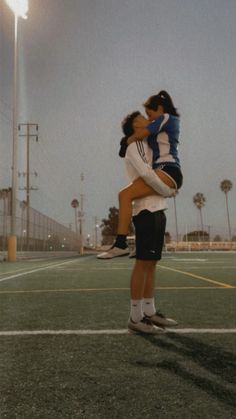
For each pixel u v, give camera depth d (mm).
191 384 1866
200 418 1504
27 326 3283
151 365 2164
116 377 1970
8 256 21516
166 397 1708
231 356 2334
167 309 4211
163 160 3127
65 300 4980
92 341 2736
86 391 1785
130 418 1506
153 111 3373
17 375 2016
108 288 6488
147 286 3193
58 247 48250
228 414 1538
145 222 3062
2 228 26188
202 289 6301
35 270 12023
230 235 78625
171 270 11648
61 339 2797
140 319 2998
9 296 5398
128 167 3205
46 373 2043
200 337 2842
